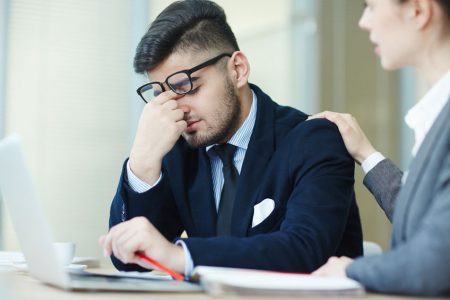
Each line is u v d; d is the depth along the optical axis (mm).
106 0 3875
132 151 1674
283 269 1250
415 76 4598
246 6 4172
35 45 3707
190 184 1745
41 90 3705
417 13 1145
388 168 1547
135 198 1654
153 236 1181
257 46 4176
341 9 4410
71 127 3758
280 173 1600
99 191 3795
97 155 3807
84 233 3740
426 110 1192
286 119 1718
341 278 1042
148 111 1649
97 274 1280
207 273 989
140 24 3936
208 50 1635
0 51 3615
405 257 975
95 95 3820
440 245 956
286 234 1316
